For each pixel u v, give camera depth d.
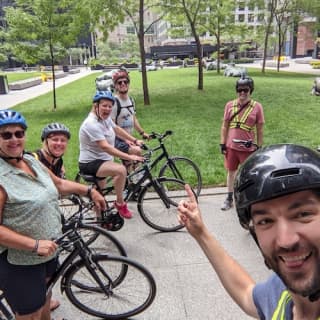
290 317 1.00
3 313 2.67
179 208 1.51
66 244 2.66
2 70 69.88
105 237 3.38
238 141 4.68
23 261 2.18
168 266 3.72
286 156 0.89
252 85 4.62
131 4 16.05
